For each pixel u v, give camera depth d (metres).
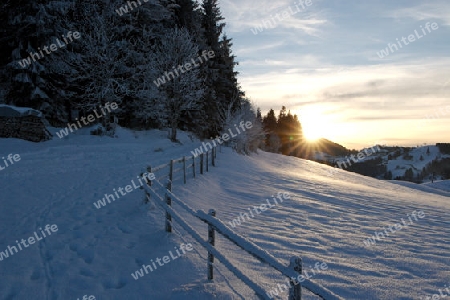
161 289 4.34
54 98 23.16
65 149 17.31
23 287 4.29
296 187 15.72
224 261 3.98
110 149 19.23
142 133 27.06
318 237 7.18
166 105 26.39
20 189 9.61
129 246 5.82
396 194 19.06
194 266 4.98
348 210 10.80
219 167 18.45
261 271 5.02
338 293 4.45
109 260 5.22
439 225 9.49
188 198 9.76
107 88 22.88
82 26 24.16
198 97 27.52
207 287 4.20
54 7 21.70
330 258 5.83
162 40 26.89
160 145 23.59
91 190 10.16
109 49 23.84
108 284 4.51
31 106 21.88
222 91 37.47
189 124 32.16
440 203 16.94
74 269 4.86
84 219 7.28
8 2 20.56
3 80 21.84
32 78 21.34
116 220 7.26
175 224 7.00
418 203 14.55
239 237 3.73
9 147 16.55
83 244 5.83
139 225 6.91
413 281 4.95
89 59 24.05
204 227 7.28
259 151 39.69
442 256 6.26
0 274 4.61
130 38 26.75
